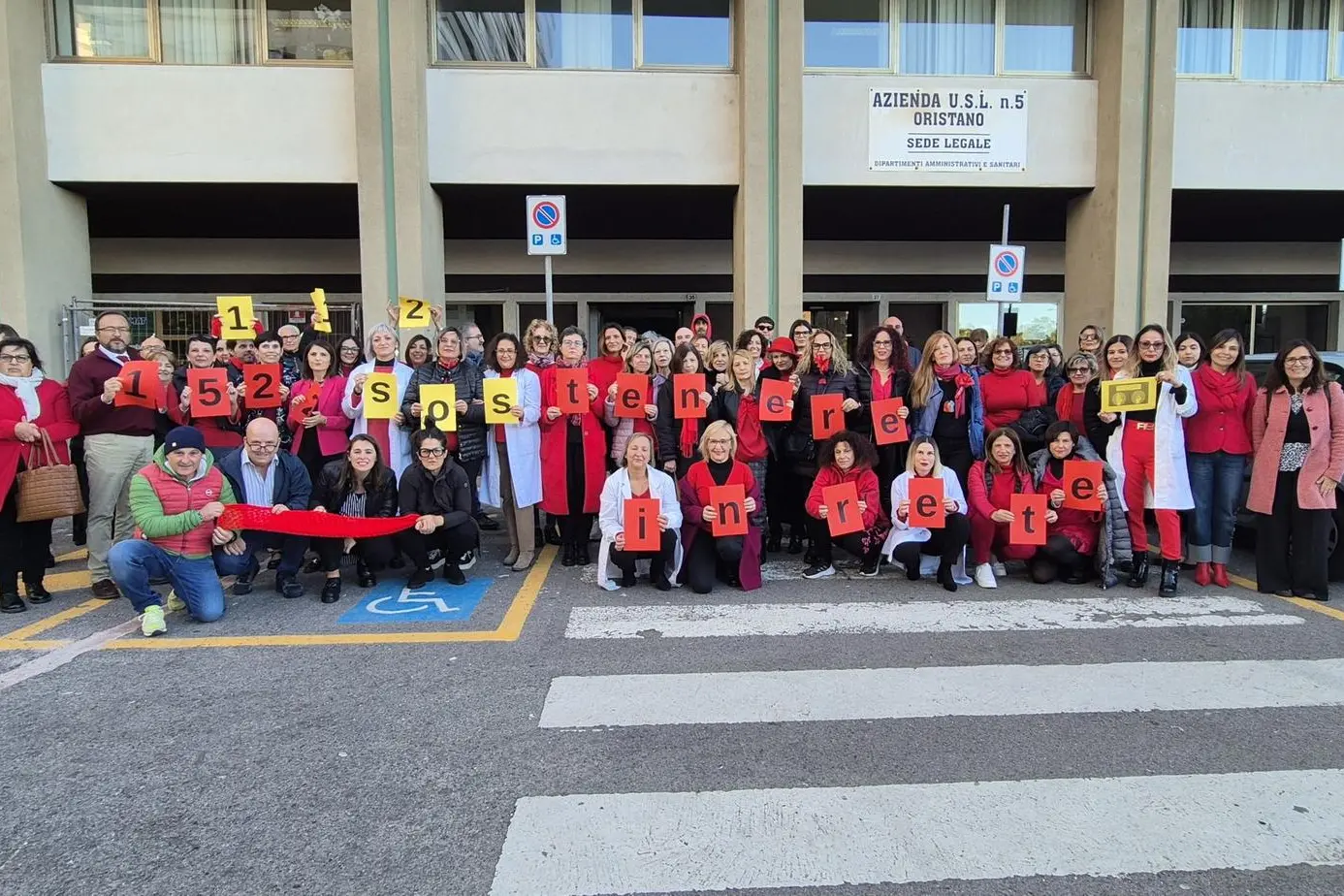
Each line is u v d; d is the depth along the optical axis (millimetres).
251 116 9562
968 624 4566
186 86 9500
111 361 5262
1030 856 2428
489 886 2289
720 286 13086
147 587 4473
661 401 5953
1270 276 13961
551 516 6977
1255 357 6754
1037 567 5469
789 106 9617
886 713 3410
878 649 4172
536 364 6105
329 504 5230
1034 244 13523
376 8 9172
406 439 5840
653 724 3307
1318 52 10680
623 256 12992
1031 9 10414
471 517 5508
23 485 4730
